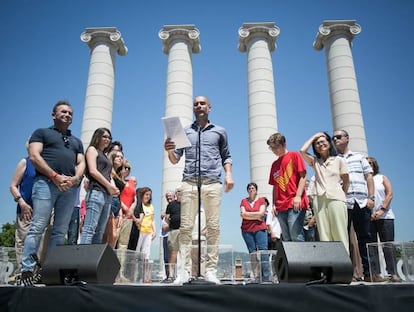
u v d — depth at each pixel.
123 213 7.95
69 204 5.20
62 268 3.50
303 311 3.07
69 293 3.16
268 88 22.44
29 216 5.82
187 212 5.79
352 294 3.12
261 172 20.39
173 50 23.80
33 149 5.01
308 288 3.13
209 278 5.42
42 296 3.17
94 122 21.81
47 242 6.07
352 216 6.38
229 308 3.09
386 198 7.00
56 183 4.95
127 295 3.13
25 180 6.36
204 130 6.07
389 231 6.92
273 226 9.82
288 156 6.23
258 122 21.53
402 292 3.15
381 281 5.31
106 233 6.83
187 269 5.56
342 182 6.42
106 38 24.12
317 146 6.14
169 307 3.11
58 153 5.22
